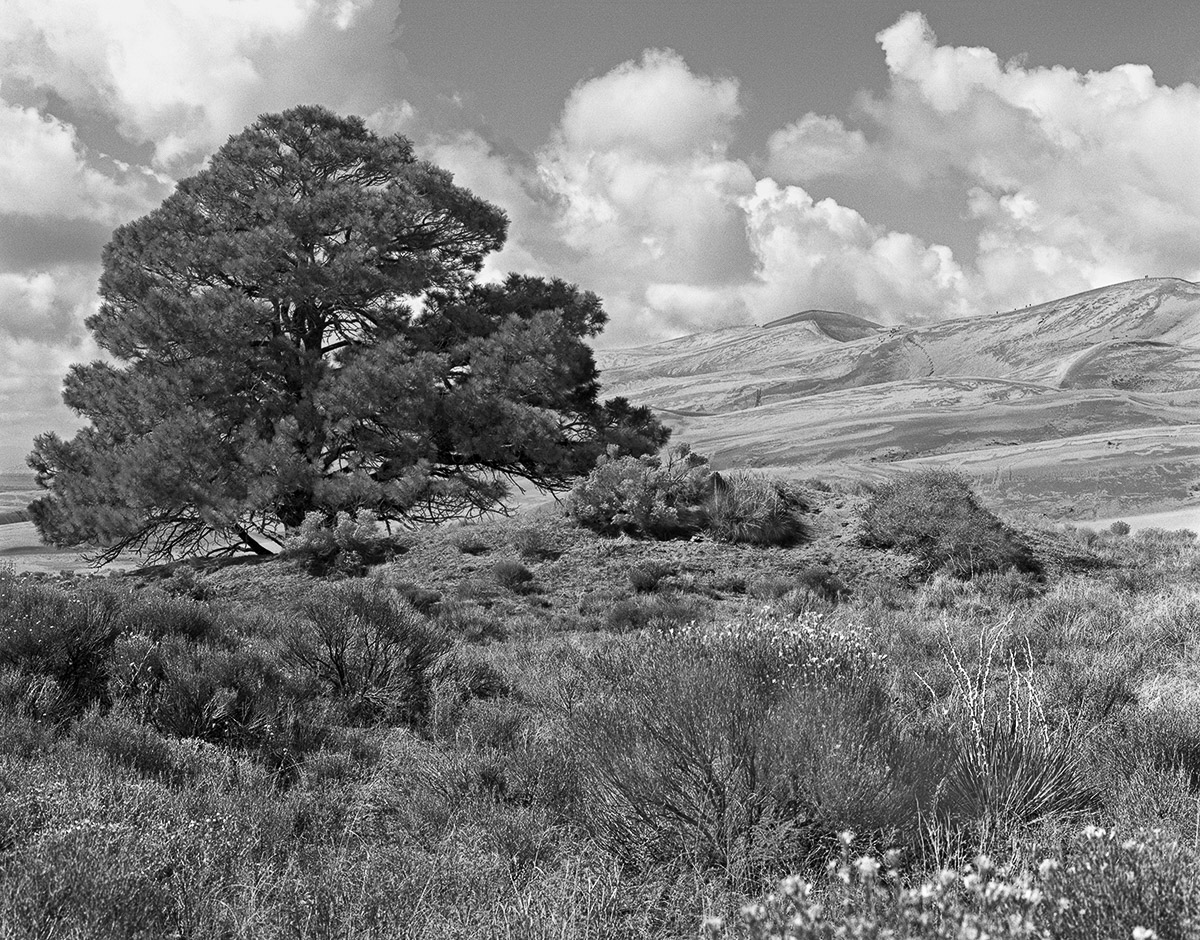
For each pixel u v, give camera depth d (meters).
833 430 154.88
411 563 21.92
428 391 27.62
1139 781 5.12
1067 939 2.69
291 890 4.00
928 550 21.31
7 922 3.33
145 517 28.33
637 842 4.47
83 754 5.59
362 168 32.00
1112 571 21.38
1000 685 7.21
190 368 26.69
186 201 30.27
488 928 3.64
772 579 19.50
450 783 5.99
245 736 6.96
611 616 15.75
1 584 9.02
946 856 4.02
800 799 4.29
